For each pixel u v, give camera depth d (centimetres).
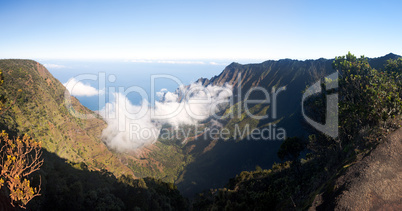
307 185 1633
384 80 1938
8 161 820
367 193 812
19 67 15025
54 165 4150
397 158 963
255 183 3041
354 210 763
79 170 4362
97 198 3186
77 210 2853
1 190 805
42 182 2703
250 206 2156
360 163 1017
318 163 2308
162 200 4341
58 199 2770
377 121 1461
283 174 2895
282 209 1502
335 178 1022
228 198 2705
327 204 885
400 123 1277
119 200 3428
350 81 2095
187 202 6244
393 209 729
